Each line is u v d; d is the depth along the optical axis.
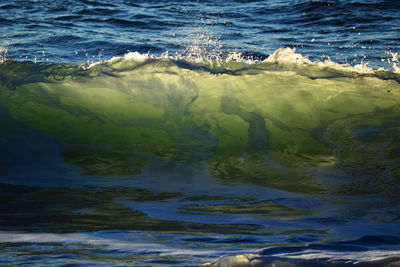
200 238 1.92
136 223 2.32
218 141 3.79
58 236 1.96
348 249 1.66
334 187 3.06
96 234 2.01
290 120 4.05
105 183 3.16
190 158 3.56
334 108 4.20
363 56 6.75
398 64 6.29
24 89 4.38
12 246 1.65
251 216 2.50
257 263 1.18
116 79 4.59
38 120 3.97
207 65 4.86
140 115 4.09
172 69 4.75
